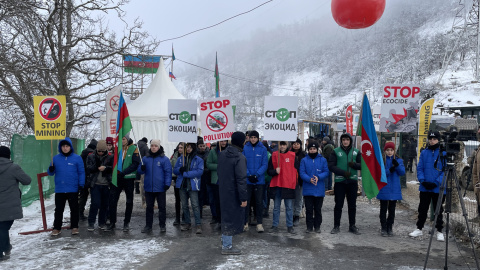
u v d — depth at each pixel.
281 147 8.14
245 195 6.34
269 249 6.82
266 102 8.21
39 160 12.12
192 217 9.92
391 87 9.43
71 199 7.79
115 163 7.79
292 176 8.01
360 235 7.88
